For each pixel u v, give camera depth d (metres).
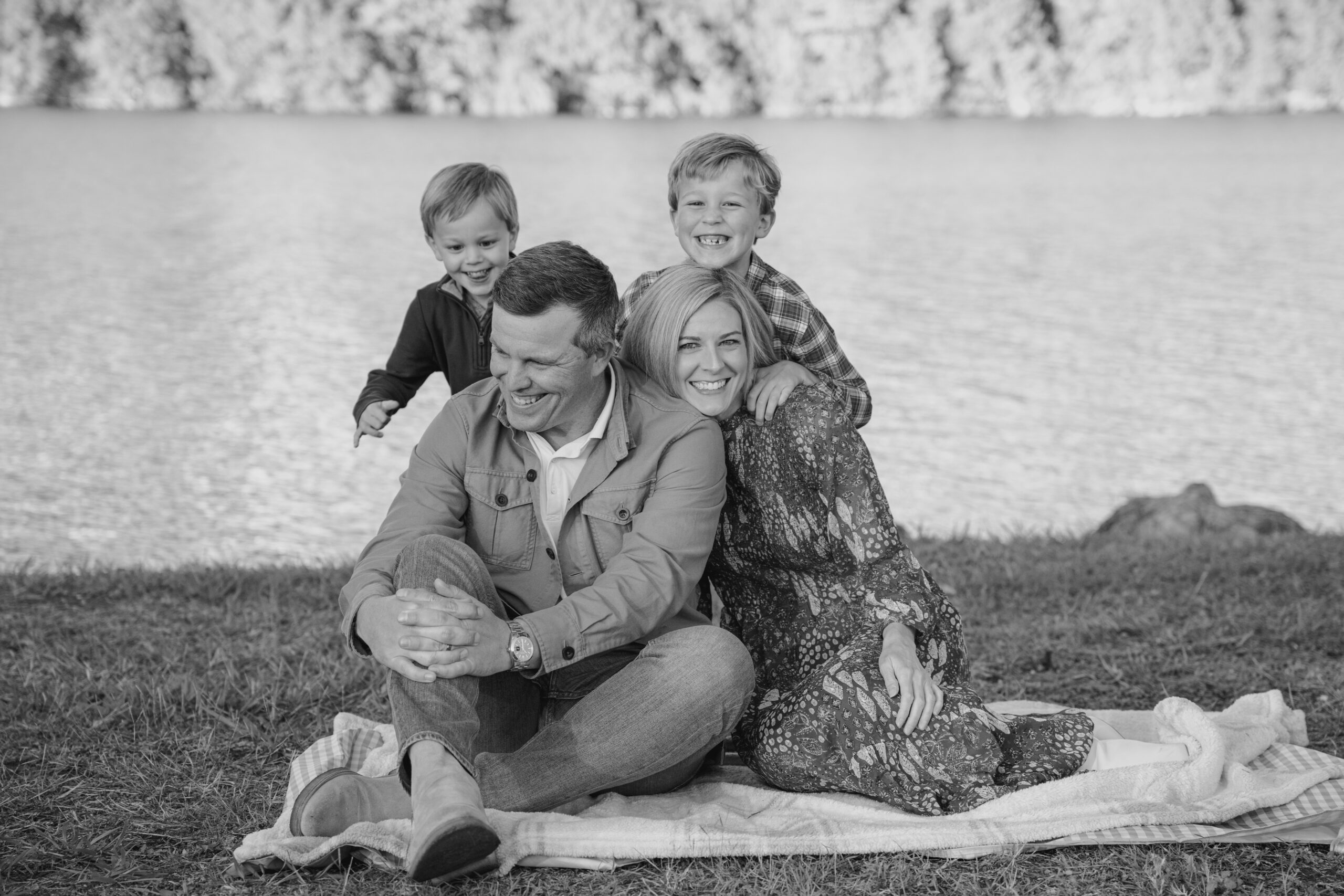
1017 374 20.89
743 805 2.97
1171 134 69.56
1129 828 2.80
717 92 78.81
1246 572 5.84
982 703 2.96
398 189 46.31
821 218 40.16
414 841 2.50
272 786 3.26
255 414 18.39
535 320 2.73
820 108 79.94
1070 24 81.31
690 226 3.54
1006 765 2.95
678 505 2.90
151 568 6.19
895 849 2.75
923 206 43.03
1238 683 4.16
